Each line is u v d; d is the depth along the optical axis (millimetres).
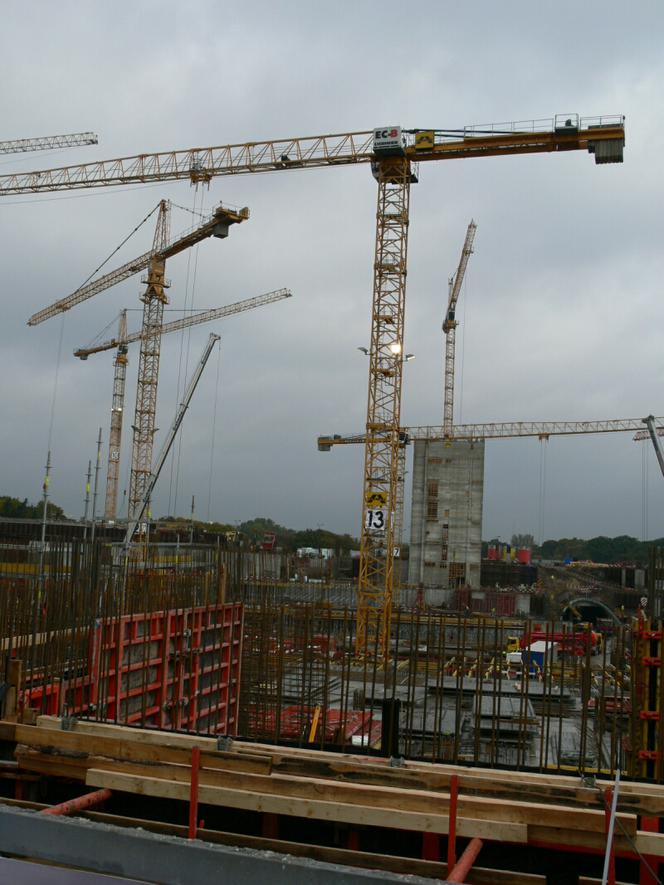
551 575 117125
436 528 109875
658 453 49250
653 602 18141
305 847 8562
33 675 17688
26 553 32406
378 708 29672
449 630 51750
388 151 64875
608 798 9031
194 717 26172
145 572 25500
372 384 64938
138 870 3965
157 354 101125
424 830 8547
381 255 65750
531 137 62438
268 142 73688
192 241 95312
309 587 47562
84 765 10047
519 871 9320
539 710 30375
